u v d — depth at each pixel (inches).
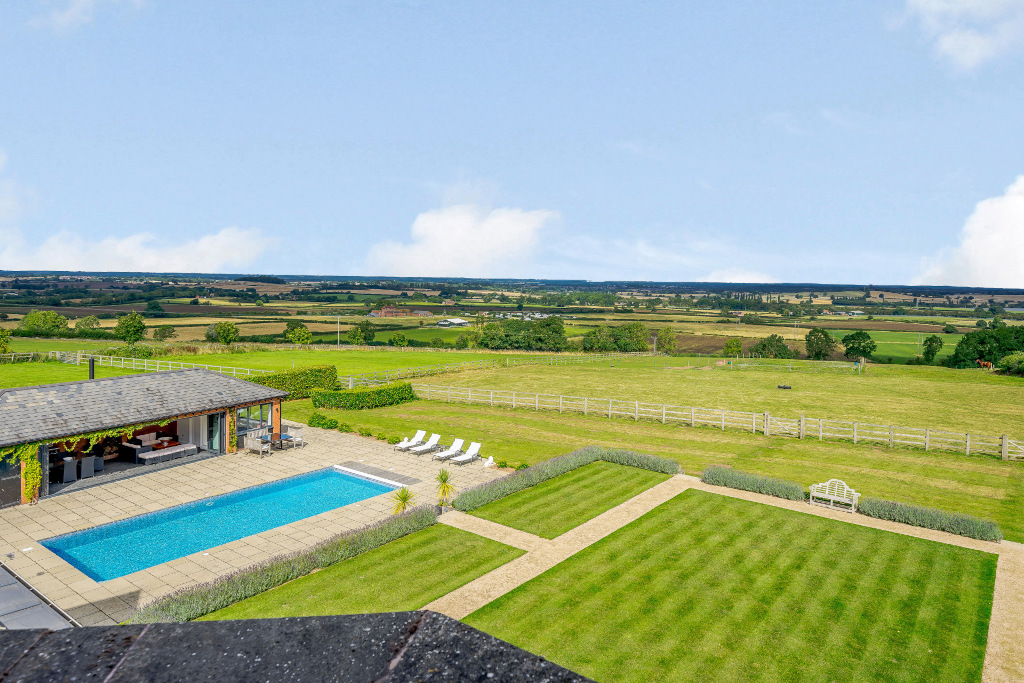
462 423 1472.7
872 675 509.7
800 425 1357.0
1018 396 2026.3
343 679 80.1
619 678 501.7
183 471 1064.2
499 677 83.6
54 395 1017.5
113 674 80.0
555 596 632.4
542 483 1007.6
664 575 681.0
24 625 571.8
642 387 2166.6
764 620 591.8
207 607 583.8
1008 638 566.6
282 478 1027.3
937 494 979.3
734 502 917.8
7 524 821.2
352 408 1610.5
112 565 710.5
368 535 748.6
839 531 811.4
